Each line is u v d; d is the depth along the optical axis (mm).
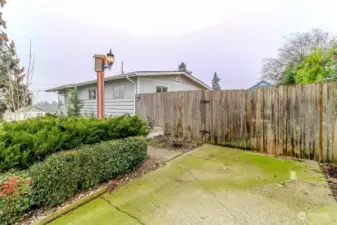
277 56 15039
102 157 2918
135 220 2123
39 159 2477
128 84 9328
